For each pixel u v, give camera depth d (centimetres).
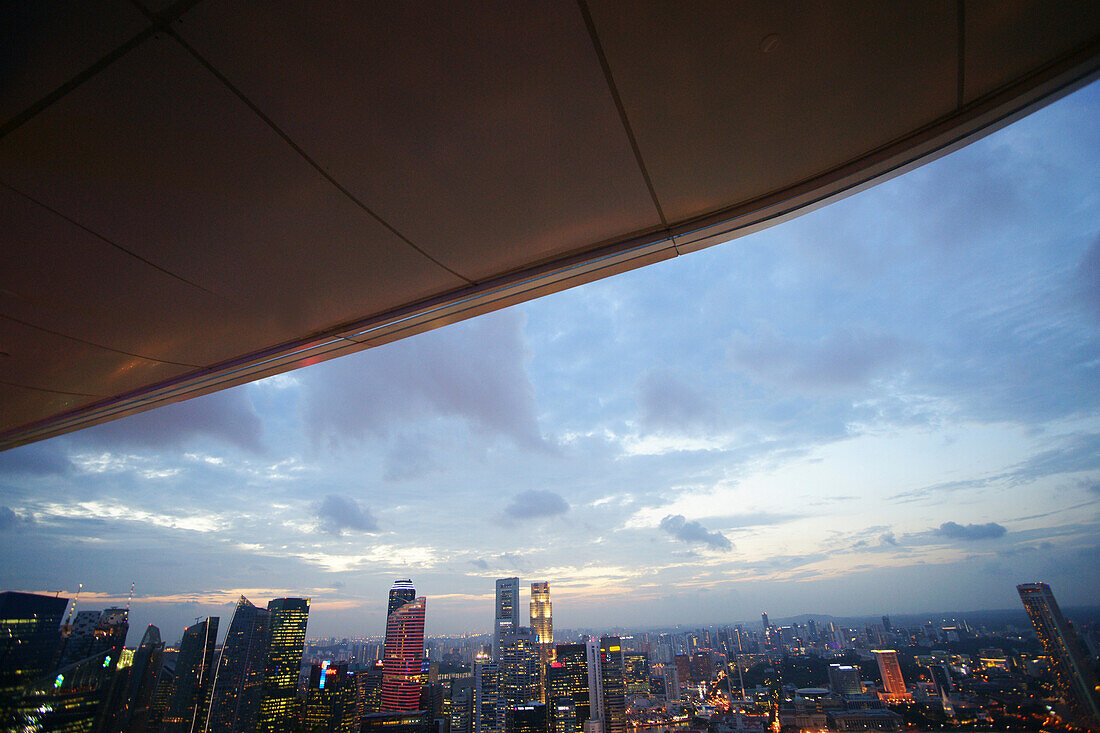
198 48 387
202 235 567
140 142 457
